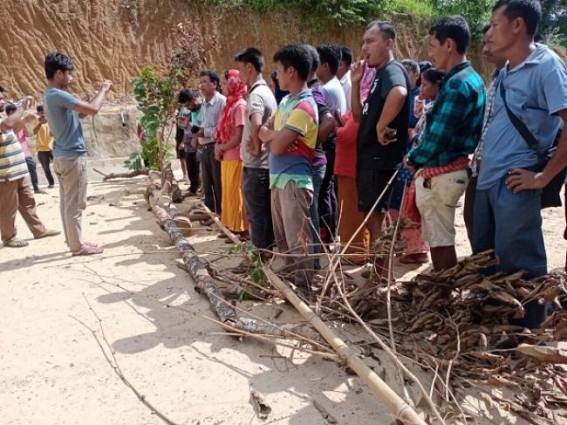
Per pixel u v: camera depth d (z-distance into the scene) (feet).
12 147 20.53
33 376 10.94
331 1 62.28
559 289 9.93
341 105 17.34
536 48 10.53
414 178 13.73
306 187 13.85
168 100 30.09
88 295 15.20
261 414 9.46
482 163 11.37
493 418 9.24
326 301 13.15
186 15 57.52
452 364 10.07
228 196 20.44
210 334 12.56
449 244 13.26
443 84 12.62
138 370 11.06
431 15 70.74
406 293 12.80
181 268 17.26
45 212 27.04
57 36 51.93
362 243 17.38
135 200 29.43
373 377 9.20
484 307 11.21
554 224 22.45
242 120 19.60
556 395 9.64
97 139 50.29
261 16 60.54
